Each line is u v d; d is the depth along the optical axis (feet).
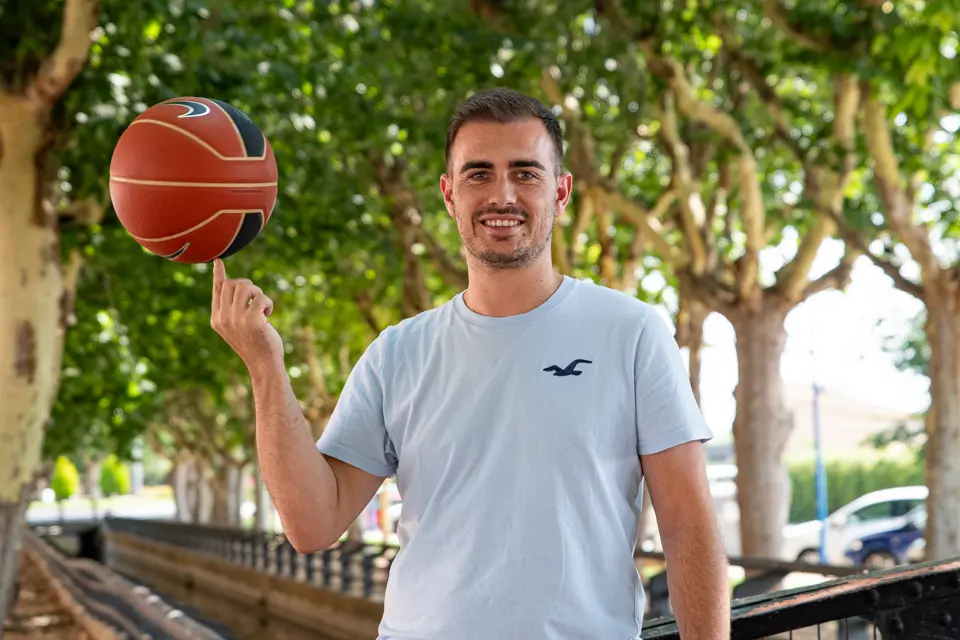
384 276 52.37
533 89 51.11
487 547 8.22
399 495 8.90
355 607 60.08
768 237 59.62
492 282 8.67
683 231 50.98
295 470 8.60
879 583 11.74
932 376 44.04
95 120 33.30
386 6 40.81
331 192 43.91
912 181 44.96
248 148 8.91
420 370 8.85
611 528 8.24
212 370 76.54
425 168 54.08
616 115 51.80
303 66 41.73
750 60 46.88
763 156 58.44
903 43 30.25
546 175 8.62
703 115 46.50
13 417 37.11
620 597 8.21
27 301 36.78
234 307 8.46
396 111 49.83
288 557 74.49
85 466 186.39
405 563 8.56
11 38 34.96
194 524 107.55
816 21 39.68
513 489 8.23
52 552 72.08
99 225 41.45
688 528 8.20
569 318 8.53
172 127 8.79
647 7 42.80
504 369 8.45
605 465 8.26
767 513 49.52
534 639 8.02
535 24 40.81
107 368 72.95
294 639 69.10
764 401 49.96
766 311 50.16
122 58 35.76
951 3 28.99
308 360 92.53
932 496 43.96
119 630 27.09
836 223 46.91
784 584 40.32
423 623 8.30
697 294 50.90
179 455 168.25
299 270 54.44
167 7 33.86
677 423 8.27
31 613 49.06
